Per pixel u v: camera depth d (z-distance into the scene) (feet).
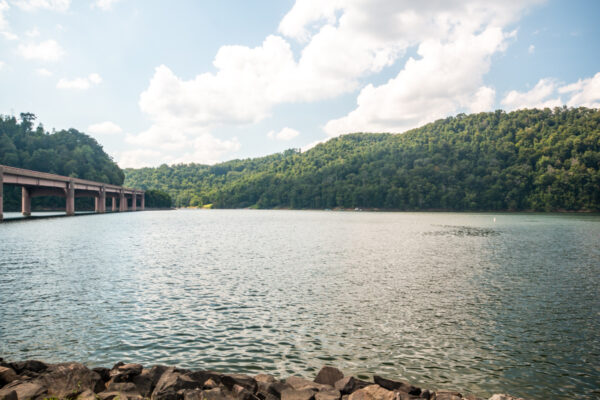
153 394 32.68
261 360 43.98
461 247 164.25
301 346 48.26
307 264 112.98
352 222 407.64
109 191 572.92
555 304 69.31
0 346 46.60
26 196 398.21
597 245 173.68
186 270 100.78
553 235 233.55
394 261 120.26
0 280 84.99
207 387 34.14
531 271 103.50
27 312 60.64
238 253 138.41
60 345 47.21
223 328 54.44
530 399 36.63
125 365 37.04
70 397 31.32
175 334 51.70
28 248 142.10
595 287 83.35
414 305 67.92
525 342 50.62
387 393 31.94
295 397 32.19
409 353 46.65
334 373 37.32
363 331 54.03
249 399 31.76
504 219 482.28
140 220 389.80
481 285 84.89
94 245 155.53
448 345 49.29
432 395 34.32
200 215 611.88
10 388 31.30
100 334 51.24
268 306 65.98
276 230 272.92
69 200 405.18
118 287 79.25
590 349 48.55
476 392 37.70
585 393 37.91
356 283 85.76
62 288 77.77
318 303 68.44
